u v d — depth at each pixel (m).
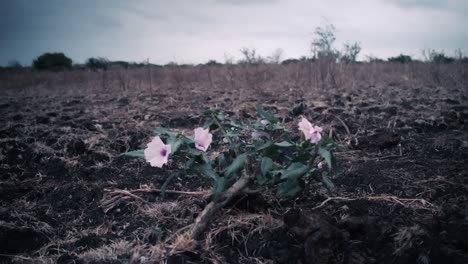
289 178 2.32
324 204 2.58
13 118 5.11
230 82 7.85
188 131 4.32
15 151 3.70
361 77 8.48
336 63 8.09
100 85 9.47
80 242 2.37
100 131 4.22
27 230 2.42
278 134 2.47
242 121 4.59
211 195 2.35
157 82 9.06
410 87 7.32
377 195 2.68
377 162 3.24
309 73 7.68
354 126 4.18
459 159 3.25
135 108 5.63
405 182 2.84
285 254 2.14
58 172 3.32
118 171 3.29
